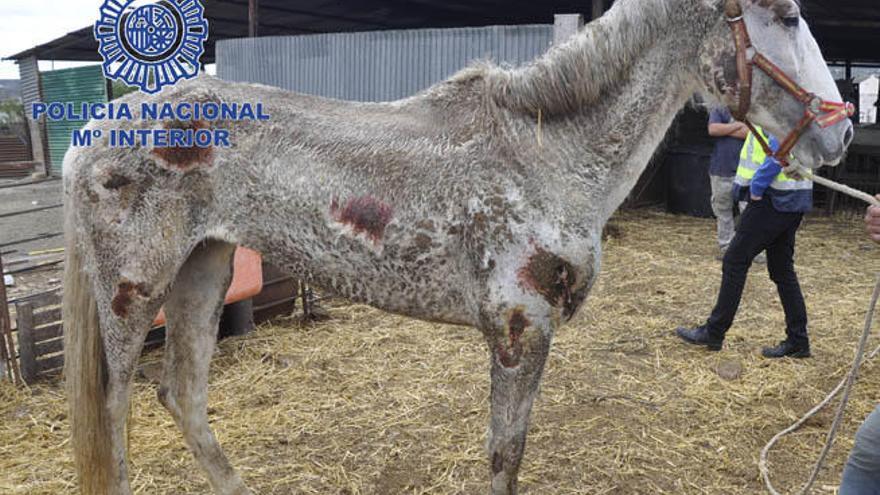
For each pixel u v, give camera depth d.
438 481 3.01
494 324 2.20
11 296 5.73
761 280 5.93
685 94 2.29
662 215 8.98
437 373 4.08
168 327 2.70
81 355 2.46
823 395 3.79
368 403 3.71
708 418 3.56
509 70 2.29
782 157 2.26
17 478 2.98
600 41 2.19
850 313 5.10
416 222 2.20
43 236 6.18
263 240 2.39
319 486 2.98
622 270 6.34
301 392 3.84
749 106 2.19
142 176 2.33
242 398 3.76
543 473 3.07
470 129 2.23
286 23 14.60
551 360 4.28
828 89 2.16
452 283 2.25
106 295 2.42
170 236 2.37
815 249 7.18
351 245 2.27
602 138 2.23
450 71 7.71
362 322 4.97
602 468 3.11
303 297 4.93
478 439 3.35
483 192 2.15
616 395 3.81
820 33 13.35
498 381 2.26
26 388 3.82
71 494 2.88
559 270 2.17
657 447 3.29
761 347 4.46
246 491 2.75
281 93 2.45
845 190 2.24
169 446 3.28
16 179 14.62
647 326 4.89
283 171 2.29
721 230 6.78
